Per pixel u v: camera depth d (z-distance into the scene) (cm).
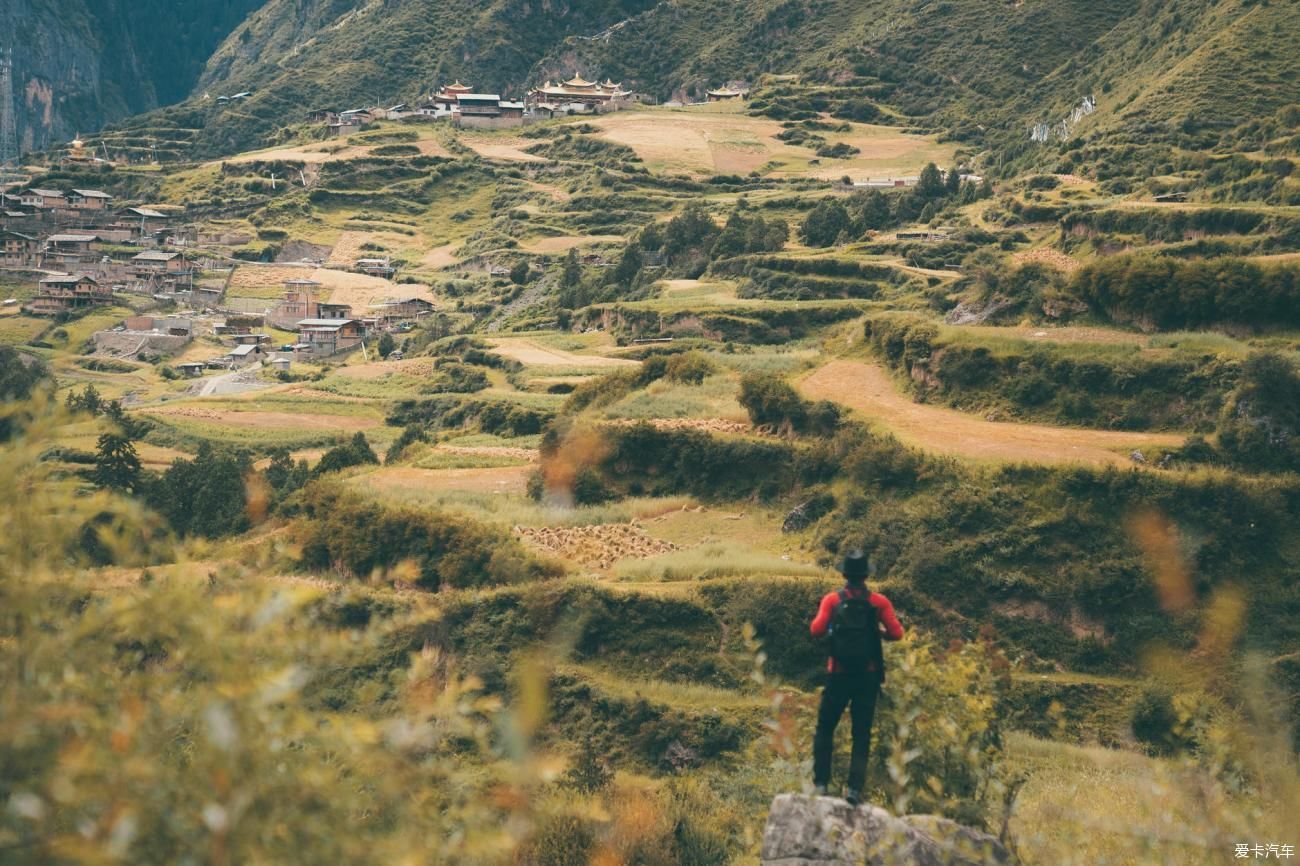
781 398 6028
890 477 5125
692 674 4288
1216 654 4088
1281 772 1043
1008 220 13662
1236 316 5994
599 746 3975
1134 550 4481
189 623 636
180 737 652
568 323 14000
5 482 652
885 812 1170
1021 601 4497
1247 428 4928
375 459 7862
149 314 18338
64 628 639
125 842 518
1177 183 12462
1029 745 3158
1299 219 9406
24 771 572
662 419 6412
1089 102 19675
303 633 684
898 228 15662
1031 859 1188
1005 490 4806
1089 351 5812
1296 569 4341
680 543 5322
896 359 6644
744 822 1931
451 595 4550
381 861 620
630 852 1712
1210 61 15900
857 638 1209
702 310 11956
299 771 618
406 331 17038
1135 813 1395
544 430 7300
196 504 6675
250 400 11650
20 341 16638
